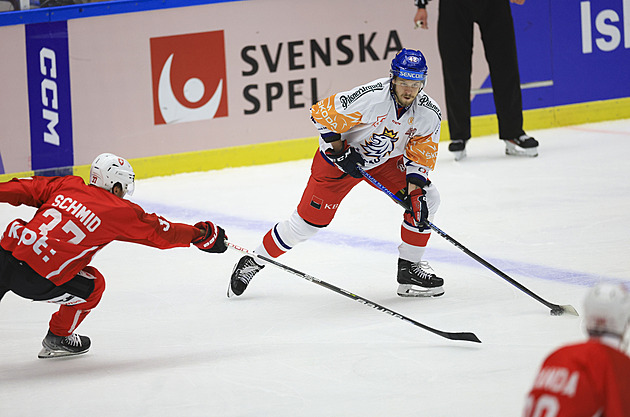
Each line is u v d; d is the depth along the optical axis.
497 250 13.47
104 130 22.09
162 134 22.30
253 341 10.16
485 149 22.16
